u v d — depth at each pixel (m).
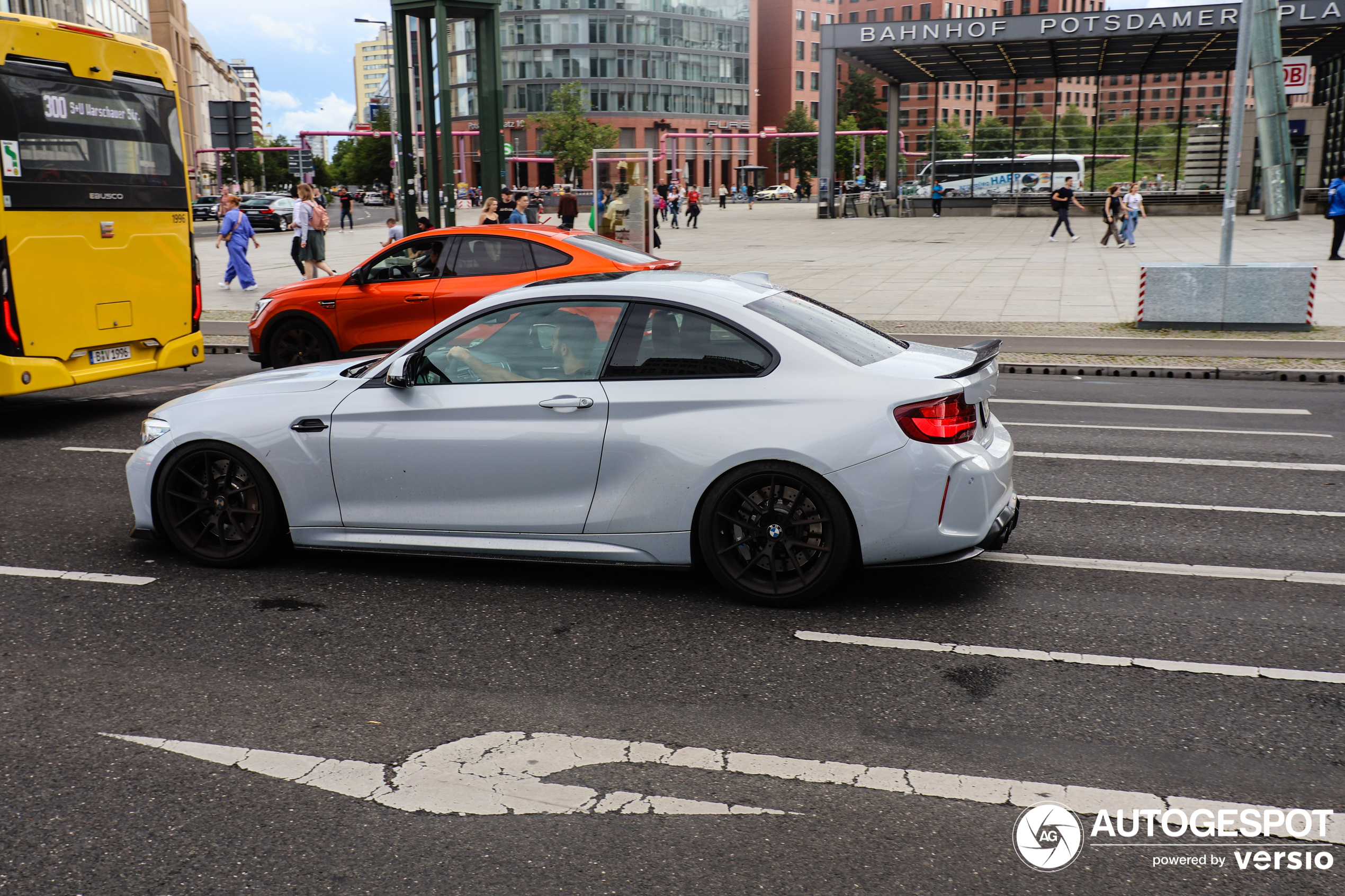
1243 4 13.75
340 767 3.44
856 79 126.00
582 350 4.97
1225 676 4.10
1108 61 46.75
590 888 2.79
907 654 4.33
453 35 107.69
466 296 10.63
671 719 3.77
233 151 21.36
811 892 2.77
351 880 2.83
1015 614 4.78
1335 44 41.75
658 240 25.69
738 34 118.19
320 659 4.32
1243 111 13.89
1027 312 16.33
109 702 3.92
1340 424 9.21
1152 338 13.70
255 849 2.98
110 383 11.91
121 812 3.18
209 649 4.42
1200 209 44.94
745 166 104.94
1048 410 10.05
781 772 3.39
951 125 51.03
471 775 3.39
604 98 110.19
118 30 83.38
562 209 26.58
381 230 49.41
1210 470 7.59
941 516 4.62
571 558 5.01
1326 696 3.92
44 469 7.77
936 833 3.04
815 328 5.02
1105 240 29.02
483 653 4.37
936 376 4.71
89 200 9.04
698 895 2.76
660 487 4.81
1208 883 2.81
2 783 3.35
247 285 20.61
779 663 4.25
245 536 5.42
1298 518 6.35
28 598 5.04
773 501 4.74
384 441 5.11
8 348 8.45
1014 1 124.62
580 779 3.36
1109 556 5.64
